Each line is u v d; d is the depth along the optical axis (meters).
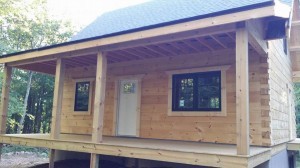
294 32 9.20
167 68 7.31
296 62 10.40
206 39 5.84
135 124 7.70
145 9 9.27
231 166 4.00
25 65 8.45
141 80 7.74
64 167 7.42
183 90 7.00
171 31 4.78
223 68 6.41
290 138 9.12
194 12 6.41
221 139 6.24
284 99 8.19
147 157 4.99
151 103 7.46
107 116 8.29
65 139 6.50
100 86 5.88
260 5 3.96
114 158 7.54
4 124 7.74
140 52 6.88
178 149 4.70
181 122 6.88
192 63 6.91
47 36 16.41
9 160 11.09
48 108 17.00
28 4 14.52
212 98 6.54
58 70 6.77
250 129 5.93
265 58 5.97
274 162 6.02
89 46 5.97
